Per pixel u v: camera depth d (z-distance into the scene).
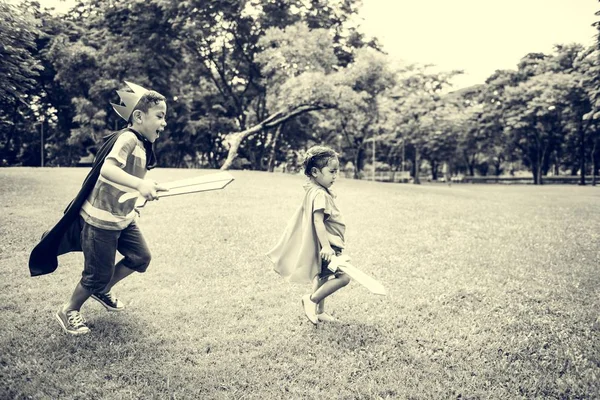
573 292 5.41
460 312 4.68
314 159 4.21
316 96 26.31
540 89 40.84
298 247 4.27
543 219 11.37
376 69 27.58
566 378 3.39
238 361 3.54
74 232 3.93
